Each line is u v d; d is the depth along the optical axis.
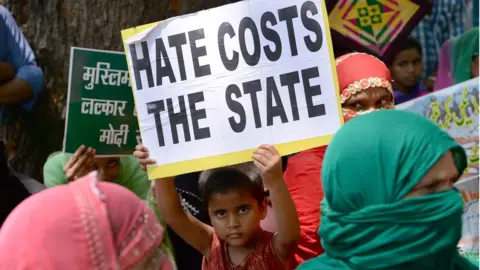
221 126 3.91
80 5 5.71
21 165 5.83
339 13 6.05
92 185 2.50
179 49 3.94
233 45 3.90
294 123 3.85
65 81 5.75
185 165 3.94
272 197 3.83
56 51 5.74
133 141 4.76
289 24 3.86
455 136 4.30
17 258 2.37
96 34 5.71
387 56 6.10
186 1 6.01
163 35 3.97
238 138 3.89
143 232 2.50
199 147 3.93
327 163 2.70
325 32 3.83
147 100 3.98
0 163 4.91
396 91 6.42
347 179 2.62
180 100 3.95
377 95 4.42
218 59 3.92
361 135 2.64
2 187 4.89
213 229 4.29
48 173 4.94
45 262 2.36
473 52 6.21
